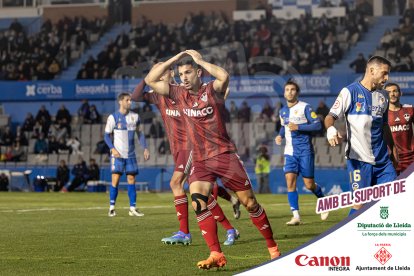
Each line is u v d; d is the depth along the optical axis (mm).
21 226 14445
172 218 16484
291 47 38094
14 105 37875
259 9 39875
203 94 8391
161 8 41625
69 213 18312
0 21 42281
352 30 38406
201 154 8531
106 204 22719
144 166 31422
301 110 15312
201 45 39750
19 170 34406
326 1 39188
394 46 37406
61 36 41750
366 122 9602
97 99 36906
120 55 39375
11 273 8352
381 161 9688
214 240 8414
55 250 10531
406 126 14148
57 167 33812
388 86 14109
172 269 8648
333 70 37438
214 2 40688
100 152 35344
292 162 15234
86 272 8422
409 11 38125
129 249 10633
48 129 35906
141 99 11055
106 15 42000
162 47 39844
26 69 40750
